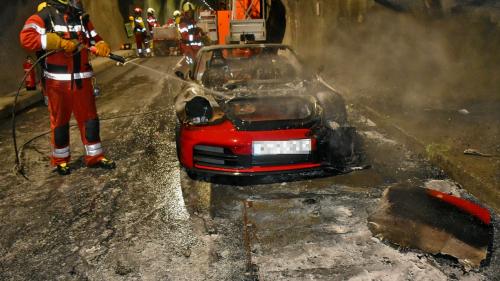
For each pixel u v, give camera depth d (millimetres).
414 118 4203
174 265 2057
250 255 2113
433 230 2127
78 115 3404
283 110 3537
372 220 2344
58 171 3516
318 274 1927
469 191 2787
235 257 2102
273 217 2529
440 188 2857
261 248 2178
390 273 1921
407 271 1933
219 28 10523
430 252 2064
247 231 2365
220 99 3418
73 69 3195
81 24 3189
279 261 2049
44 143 4461
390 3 5996
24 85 7777
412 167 3264
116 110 5977
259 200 2787
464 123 3904
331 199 2760
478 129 3688
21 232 2490
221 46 4461
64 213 2727
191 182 3156
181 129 3141
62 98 3246
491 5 4777
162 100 6586
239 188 3006
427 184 2932
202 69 4250
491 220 2389
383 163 3363
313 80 3998
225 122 3033
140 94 7266
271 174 2938
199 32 11344
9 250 2291
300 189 2945
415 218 2201
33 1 8547
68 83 3195
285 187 2992
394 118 4254
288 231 2348
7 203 2918
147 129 4824
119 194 2996
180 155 3191
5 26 7578
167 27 15398
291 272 1952
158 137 4473
